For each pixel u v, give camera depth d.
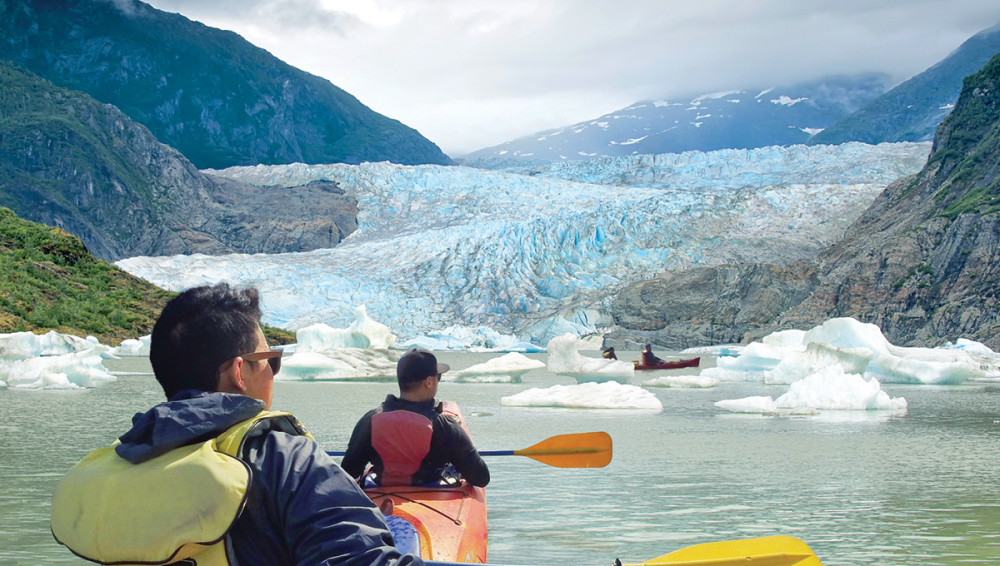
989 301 53.97
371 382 24.88
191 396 1.89
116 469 1.75
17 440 10.98
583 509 6.92
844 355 23.58
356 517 1.78
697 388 22.70
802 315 66.56
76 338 26.48
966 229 60.03
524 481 8.34
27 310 33.81
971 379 27.53
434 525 4.11
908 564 5.22
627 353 64.12
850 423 13.75
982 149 69.06
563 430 12.34
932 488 7.92
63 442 10.80
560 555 5.43
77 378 20.64
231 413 1.80
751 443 11.16
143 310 39.75
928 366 25.19
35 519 6.41
